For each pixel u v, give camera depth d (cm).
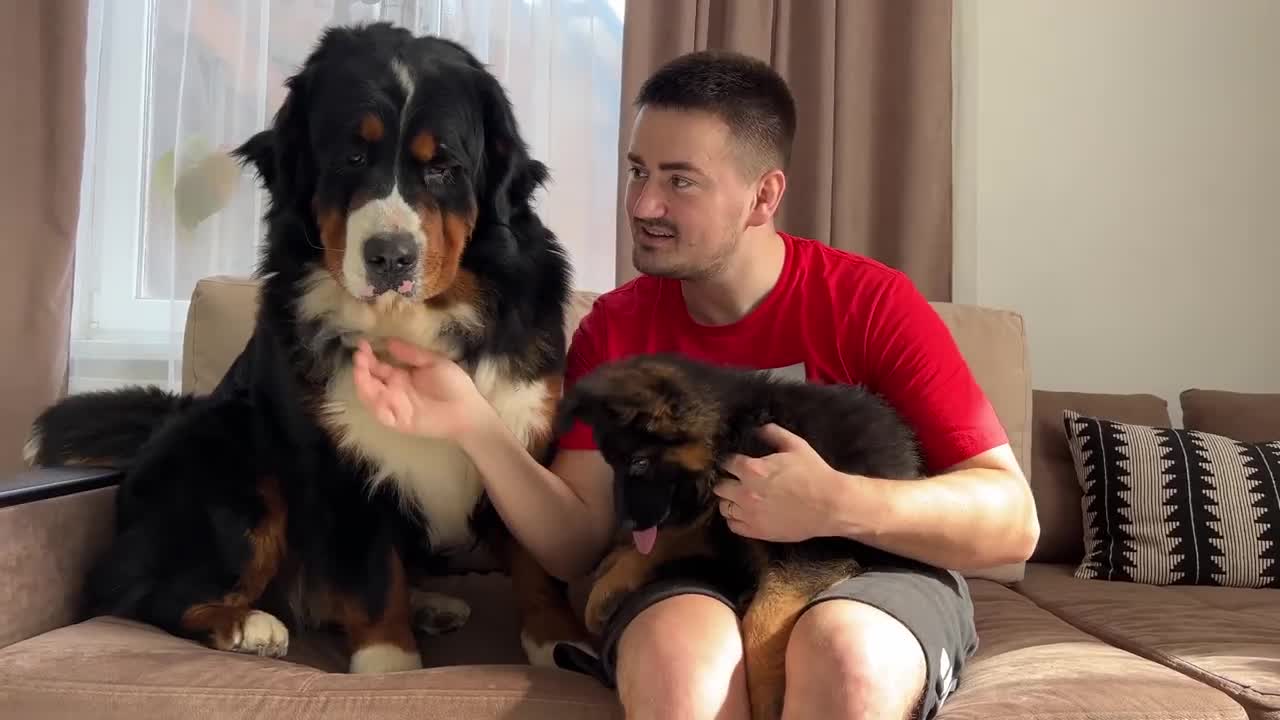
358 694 132
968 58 343
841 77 314
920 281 320
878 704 115
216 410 184
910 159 318
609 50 317
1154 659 180
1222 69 342
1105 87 342
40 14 273
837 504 129
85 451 199
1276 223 344
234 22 285
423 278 158
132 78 291
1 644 155
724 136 160
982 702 138
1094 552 254
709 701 117
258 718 130
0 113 271
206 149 285
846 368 169
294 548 174
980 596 222
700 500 138
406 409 150
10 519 158
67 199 274
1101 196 343
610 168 318
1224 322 344
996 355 258
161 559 168
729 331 175
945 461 158
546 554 166
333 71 167
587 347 188
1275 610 215
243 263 288
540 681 135
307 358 171
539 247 187
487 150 176
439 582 222
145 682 135
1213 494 248
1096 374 345
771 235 176
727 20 305
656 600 131
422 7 293
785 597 129
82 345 288
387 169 159
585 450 173
